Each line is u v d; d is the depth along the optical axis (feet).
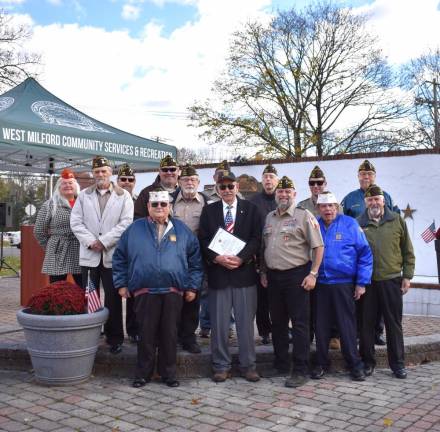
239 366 18.19
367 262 17.78
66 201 19.93
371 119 91.35
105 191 18.29
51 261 19.70
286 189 17.38
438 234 21.84
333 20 90.79
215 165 37.68
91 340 16.83
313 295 18.97
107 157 25.46
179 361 17.95
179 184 19.58
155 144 28.30
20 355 18.53
